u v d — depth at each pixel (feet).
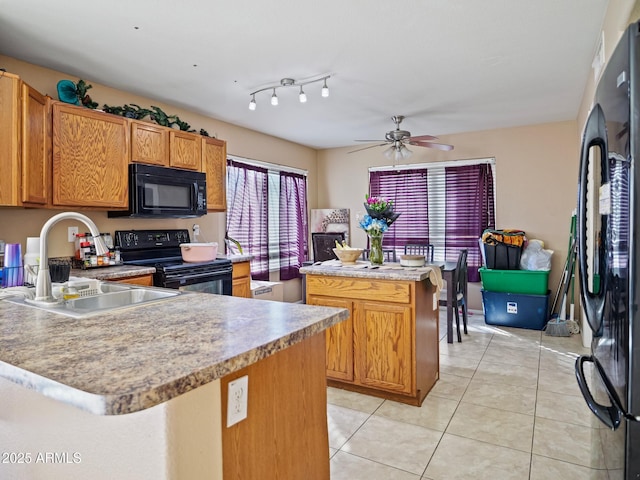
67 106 9.02
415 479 6.15
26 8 7.08
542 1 7.06
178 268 10.32
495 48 8.91
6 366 2.93
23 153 7.88
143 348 3.32
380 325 8.82
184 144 11.75
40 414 3.63
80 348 3.33
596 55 9.00
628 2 5.67
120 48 8.75
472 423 7.82
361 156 19.31
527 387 9.47
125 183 10.22
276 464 4.03
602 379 4.38
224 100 12.34
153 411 2.80
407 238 18.24
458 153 17.11
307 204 19.66
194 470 2.94
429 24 7.82
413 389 8.49
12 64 9.18
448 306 12.96
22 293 6.13
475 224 16.87
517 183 16.06
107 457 3.09
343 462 6.60
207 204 12.53
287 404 4.20
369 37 8.33
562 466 6.40
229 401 3.44
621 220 3.68
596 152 4.64
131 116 10.49
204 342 3.49
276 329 3.92
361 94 11.89
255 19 7.57
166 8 7.15
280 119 14.58
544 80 10.88
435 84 11.09
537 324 14.57
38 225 9.55
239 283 12.57
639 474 3.55
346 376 9.29
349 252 10.03
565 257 15.28
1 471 4.13
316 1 6.98
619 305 3.74
